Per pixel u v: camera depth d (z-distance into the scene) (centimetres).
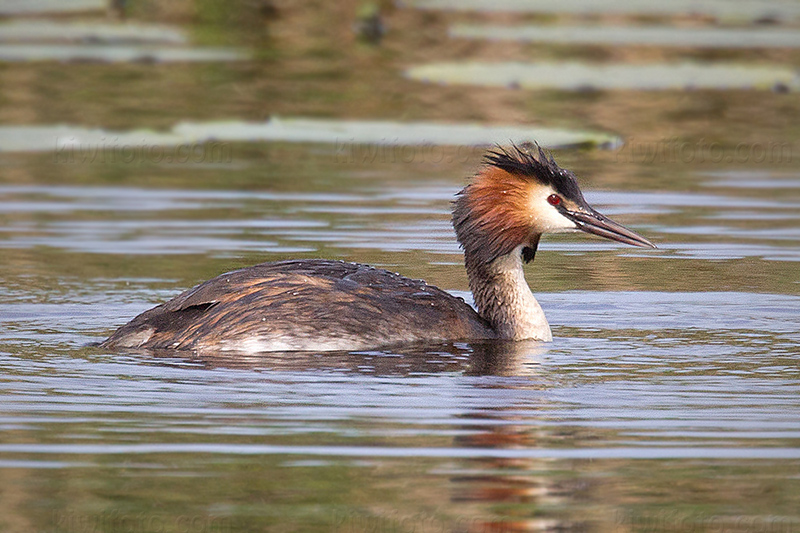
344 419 1064
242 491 912
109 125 2550
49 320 1402
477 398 1124
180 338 1273
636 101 3053
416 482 930
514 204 1402
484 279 1409
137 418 1062
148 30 3859
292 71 3259
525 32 4028
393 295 1338
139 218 1933
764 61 3516
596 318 1460
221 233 1838
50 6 4084
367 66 3362
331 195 2114
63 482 930
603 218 1415
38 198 2078
